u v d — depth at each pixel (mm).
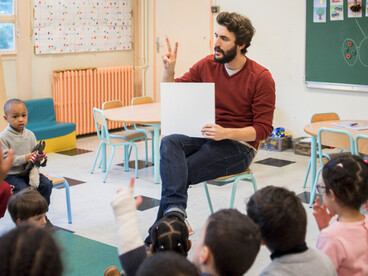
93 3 7543
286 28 6652
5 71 6691
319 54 6387
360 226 1995
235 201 4625
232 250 1389
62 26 7230
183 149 2787
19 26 6727
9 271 1055
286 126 6871
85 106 7465
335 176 2000
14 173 3748
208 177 2885
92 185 5152
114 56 8000
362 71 6062
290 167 5789
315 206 2168
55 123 6879
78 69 7324
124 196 1536
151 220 4152
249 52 7062
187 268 1202
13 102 3773
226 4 7180
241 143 2947
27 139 3840
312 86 6527
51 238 1128
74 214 4293
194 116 2795
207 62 3051
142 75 8250
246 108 2977
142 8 8047
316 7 6309
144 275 1191
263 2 6809
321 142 4242
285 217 1602
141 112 5523
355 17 6000
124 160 5691
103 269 3174
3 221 4129
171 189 2627
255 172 5594
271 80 2932
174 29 7801
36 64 7043
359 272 1960
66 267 1146
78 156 6398
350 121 4945
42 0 6949
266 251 3504
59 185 4016
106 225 4039
